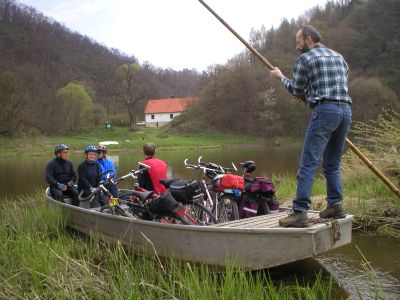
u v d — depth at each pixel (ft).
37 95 166.30
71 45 278.46
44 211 21.07
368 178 25.84
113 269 13.47
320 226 12.83
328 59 12.48
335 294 12.41
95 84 248.32
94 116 192.13
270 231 12.91
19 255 14.20
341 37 229.86
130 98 201.36
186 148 147.64
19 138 141.38
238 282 11.10
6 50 224.74
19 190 40.81
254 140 173.06
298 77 12.76
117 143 142.72
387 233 18.62
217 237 13.71
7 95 140.87
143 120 248.73
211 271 13.96
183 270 14.38
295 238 12.84
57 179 24.77
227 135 181.78
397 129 24.12
